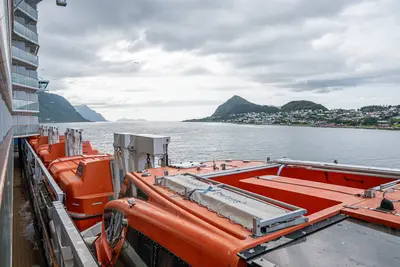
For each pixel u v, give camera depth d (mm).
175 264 2533
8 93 8430
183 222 2625
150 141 5465
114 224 3934
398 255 1900
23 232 10078
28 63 32688
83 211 6832
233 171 4539
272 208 2441
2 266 2264
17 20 31797
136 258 3197
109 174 7465
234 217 2434
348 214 2545
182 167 4922
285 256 1907
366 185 4160
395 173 3777
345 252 1945
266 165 5070
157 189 3555
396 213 2432
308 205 3076
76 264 3061
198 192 2967
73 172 8367
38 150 17531
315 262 1831
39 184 9977
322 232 2246
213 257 2107
